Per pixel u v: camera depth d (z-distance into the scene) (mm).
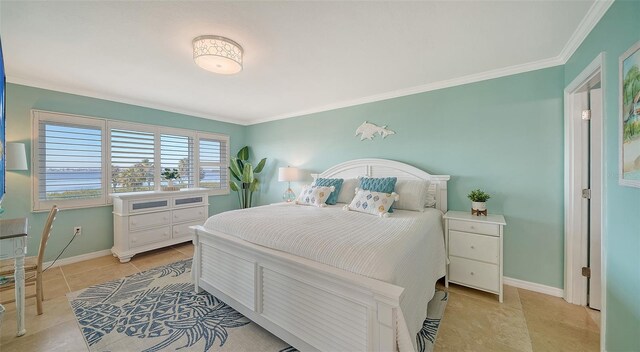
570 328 1750
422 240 1736
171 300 2141
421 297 1580
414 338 1331
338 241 1446
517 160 2369
